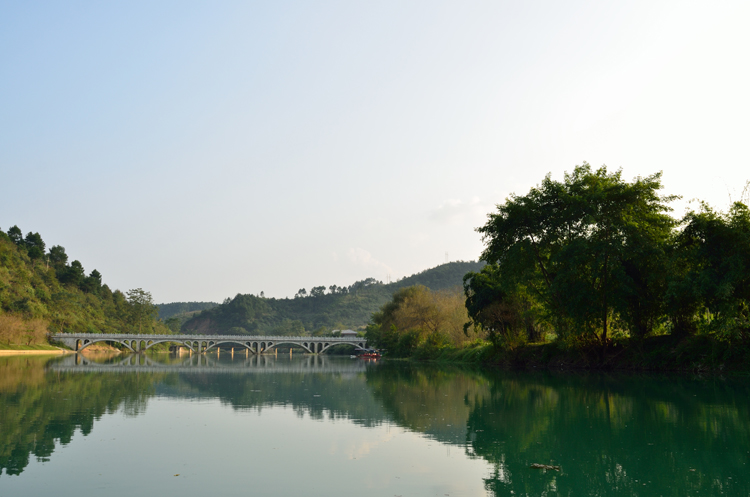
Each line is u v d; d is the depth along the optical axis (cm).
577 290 4944
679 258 4494
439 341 10319
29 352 13188
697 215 4316
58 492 1191
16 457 1523
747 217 4100
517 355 6700
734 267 4019
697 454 1590
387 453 1600
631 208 4844
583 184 5119
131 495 1174
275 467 1427
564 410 2506
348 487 1247
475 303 7206
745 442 1755
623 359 5216
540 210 5216
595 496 1189
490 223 5600
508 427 2055
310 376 5538
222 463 1465
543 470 1409
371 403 2845
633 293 4709
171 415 2370
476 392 3441
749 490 1232
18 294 15762
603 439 1814
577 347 5506
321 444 1728
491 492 1218
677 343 4884
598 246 4684
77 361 9600
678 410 2458
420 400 2992
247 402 2897
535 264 5550
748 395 3017
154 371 6444
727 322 4025
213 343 18888
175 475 1339
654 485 1275
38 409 2525
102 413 2412
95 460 1491
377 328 14838
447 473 1377
